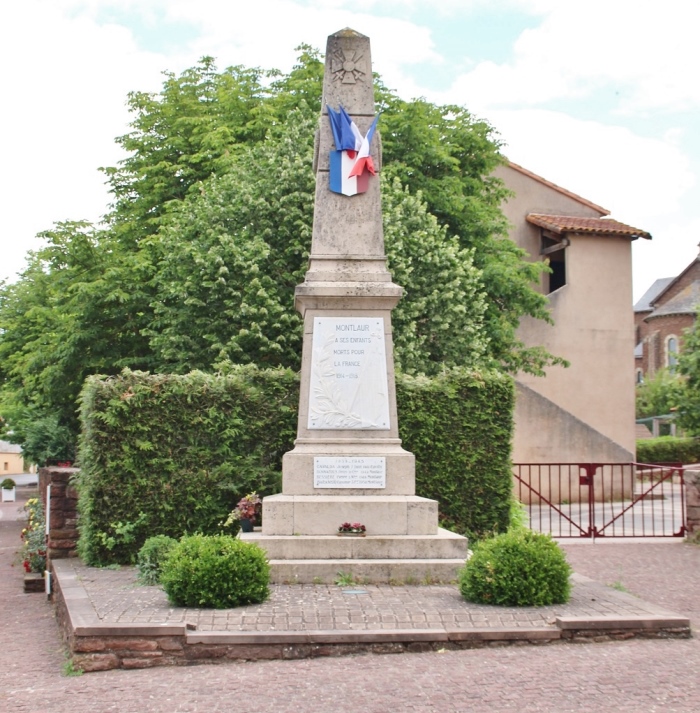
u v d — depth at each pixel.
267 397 16.05
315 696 7.80
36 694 8.39
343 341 13.89
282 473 14.07
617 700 7.51
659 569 14.89
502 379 17.14
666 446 43.22
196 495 15.28
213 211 22.56
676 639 9.66
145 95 31.48
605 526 19.62
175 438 15.34
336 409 13.74
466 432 16.89
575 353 37.66
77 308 26.30
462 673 8.34
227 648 9.12
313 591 11.44
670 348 68.62
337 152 14.38
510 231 39.00
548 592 10.48
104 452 14.95
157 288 25.89
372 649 9.20
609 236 38.09
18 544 24.45
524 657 8.90
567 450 30.56
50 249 28.08
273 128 25.97
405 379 17.11
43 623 13.00
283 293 21.78
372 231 14.25
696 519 18.75
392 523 13.06
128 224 29.23
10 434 43.12
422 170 29.30
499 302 30.56
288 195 22.33
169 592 10.48
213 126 28.92
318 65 29.38
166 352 22.19
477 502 16.78
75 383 27.19
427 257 23.44
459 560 12.38
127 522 14.90
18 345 36.31
